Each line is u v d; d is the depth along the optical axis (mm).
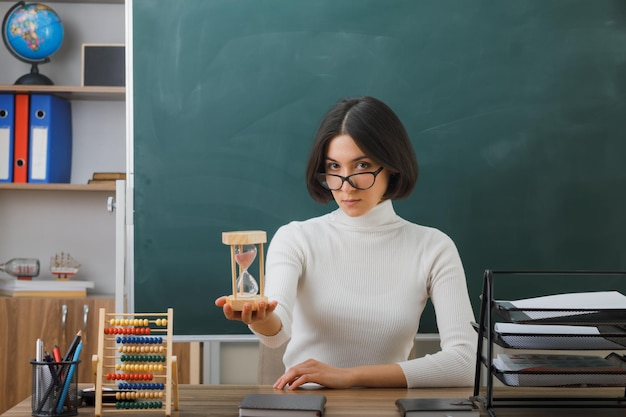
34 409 1392
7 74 3305
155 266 2748
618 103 2779
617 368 1373
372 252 1972
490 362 1393
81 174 3293
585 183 2777
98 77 3096
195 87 2750
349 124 1771
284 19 2752
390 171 1848
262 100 2754
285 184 2760
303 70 2752
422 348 2877
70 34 3293
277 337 1682
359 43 2754
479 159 2771
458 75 2764
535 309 1331
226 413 1408
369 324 1917
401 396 1562
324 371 1654
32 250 3295
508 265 2768
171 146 2748
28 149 3090
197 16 2750
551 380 1367
